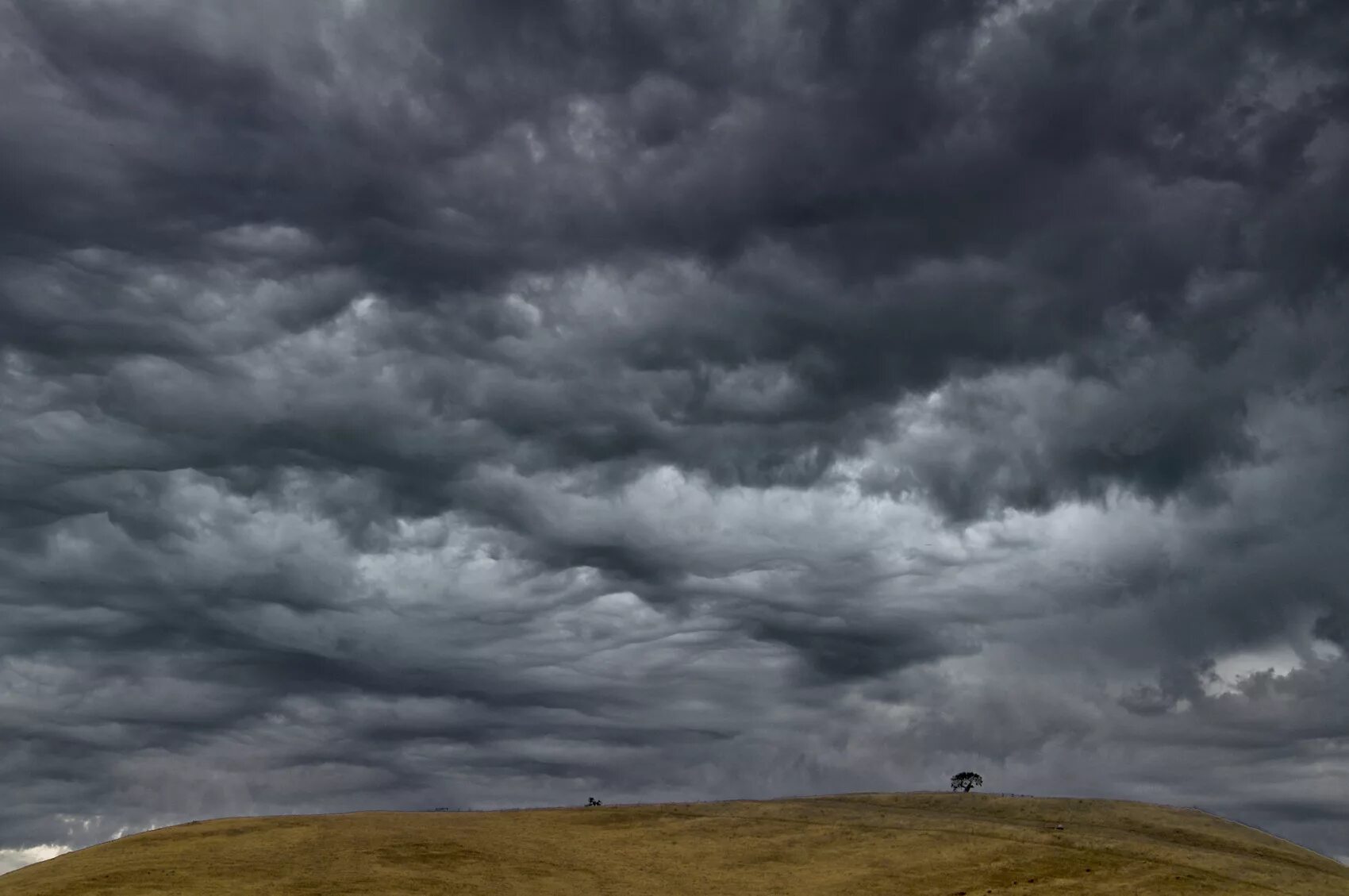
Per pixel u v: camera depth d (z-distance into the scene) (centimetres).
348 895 6262
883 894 6438
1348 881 6481
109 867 6906
